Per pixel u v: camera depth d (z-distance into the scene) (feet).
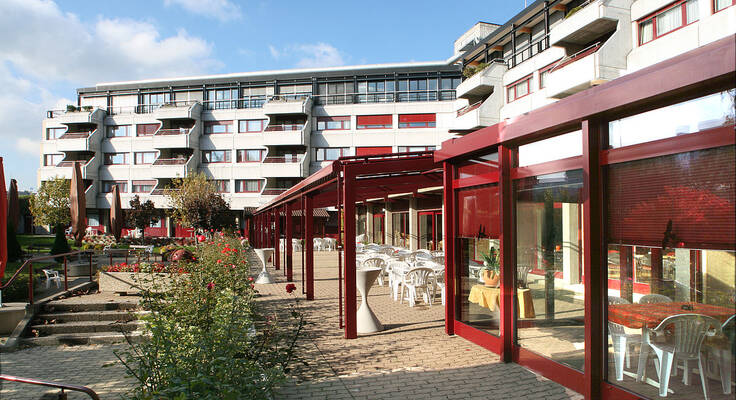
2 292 28.32
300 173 131.03
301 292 36.94
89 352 22.95
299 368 17.62
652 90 11.19
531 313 17.07
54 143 150.41
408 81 137.49
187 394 9.59
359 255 46.88
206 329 15.08
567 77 53.31
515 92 75.87
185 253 36.55
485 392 14.89
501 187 18.21
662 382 12.15
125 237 114.62
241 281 26.94
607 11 50.85
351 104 136.36
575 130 14.74
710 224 10.62
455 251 22.65
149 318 13.60
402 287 31.71
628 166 12.88
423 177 28.68
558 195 15.66
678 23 46.21
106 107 156.97
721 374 10.77
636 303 12.73
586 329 13.84
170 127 146.00
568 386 15.07
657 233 11.94
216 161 142.82
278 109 134.92
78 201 46.85
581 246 14.61
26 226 165.27
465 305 21.84
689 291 11.43
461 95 86.53
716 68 9.64
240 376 11.37
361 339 21.86
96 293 31.37
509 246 18.28
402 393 14.97
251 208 122.83
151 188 146.92
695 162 10.96
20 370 20.11
